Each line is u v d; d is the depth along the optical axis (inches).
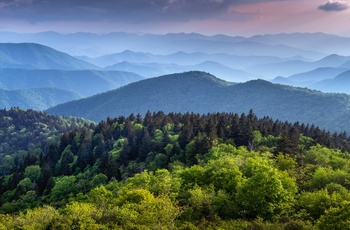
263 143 4877.0
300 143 5255.9
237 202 2295.8
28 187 5182.1
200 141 4630.9
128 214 1995.6
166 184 2583.7
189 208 2250.2
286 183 2404.0
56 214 2256.4
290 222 1905.8
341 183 2625.5
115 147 6702.8
